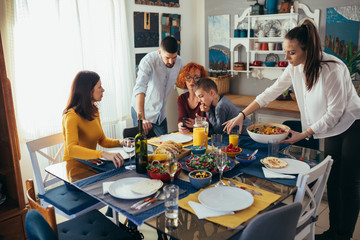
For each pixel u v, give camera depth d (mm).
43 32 2877
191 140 2244
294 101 3668
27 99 2826
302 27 1907
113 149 2094
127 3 3586
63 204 1929
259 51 3824
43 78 2918
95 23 3273
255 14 3748
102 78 3396
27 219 1204
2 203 2273
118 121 3621
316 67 1919
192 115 2695
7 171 2197
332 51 3428
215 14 4242
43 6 2854
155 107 3203
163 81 3158
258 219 1104
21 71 2779
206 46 4438
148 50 3918
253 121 3602
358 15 3215
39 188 2094
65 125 2020
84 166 1829
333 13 3357
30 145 2053
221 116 2377
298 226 1651
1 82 2062
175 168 1475
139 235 2203
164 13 4008
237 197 1396
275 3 3641
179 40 4262
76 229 1690
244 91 4188
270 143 1857
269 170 1696
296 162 1784
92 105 2113
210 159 1681
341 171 2129
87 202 1945
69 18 3057
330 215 2252
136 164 1706
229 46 4180
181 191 1462
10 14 2643
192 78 2658
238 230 1175
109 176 1678
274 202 1365
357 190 2109
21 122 2844
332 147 2150
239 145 2115
